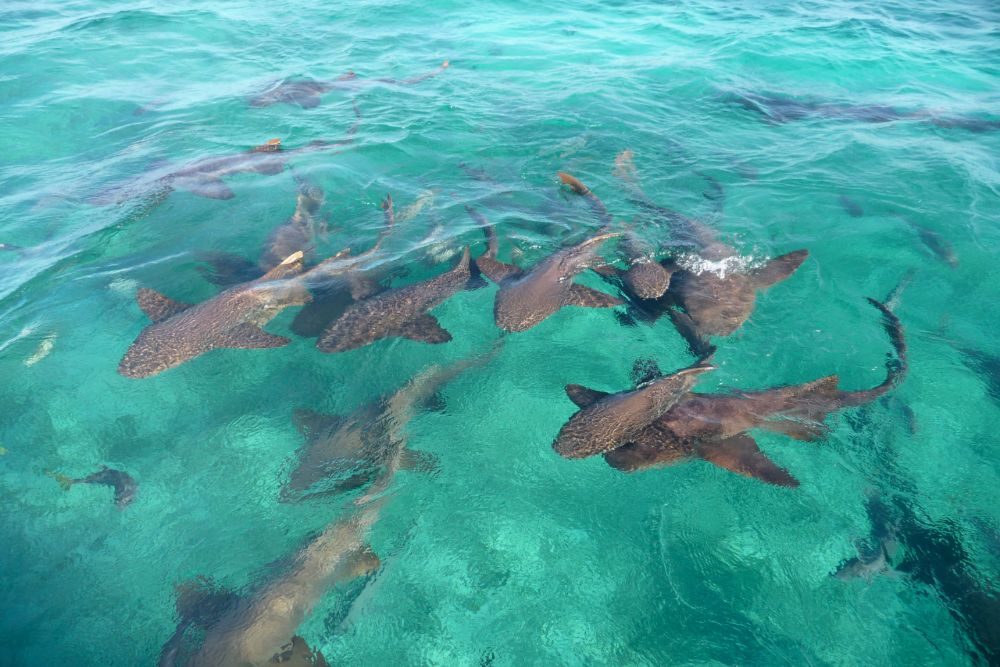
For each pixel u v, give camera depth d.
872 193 5.02
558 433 3.34
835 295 4.12
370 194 4.98
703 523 3.12
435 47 7.89
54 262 4.31
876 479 3.23
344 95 6.46
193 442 3.36
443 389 3.60
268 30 8.37
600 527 3.11
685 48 7.86
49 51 7.23
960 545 2.99
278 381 3.65
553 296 4.08
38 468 3.24
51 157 5.41
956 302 4.10
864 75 7.14
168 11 8.77
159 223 4.68
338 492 3.14
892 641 2.77
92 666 2.65
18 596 2.83
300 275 4.23
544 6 9.50
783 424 3.40
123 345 3.81
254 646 2.62
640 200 4.91
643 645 2.79
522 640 2.79
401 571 2.93
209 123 5.93
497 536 3.06
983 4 9.72
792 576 2.95
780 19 8.95
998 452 3.33
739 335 3.87
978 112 6.25
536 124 5.91
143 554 2.95
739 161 5.45
